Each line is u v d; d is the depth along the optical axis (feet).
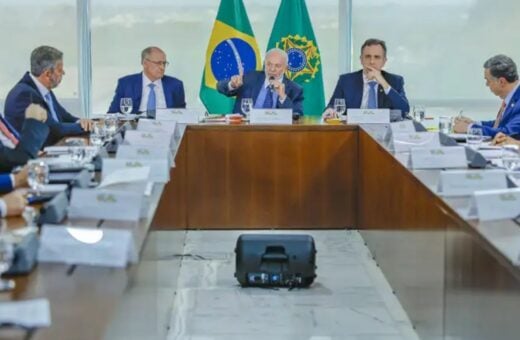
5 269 6.05
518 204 8.39
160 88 20.56
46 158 12.13
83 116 23.82
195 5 23.99
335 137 17.87
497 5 23.84
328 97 24.49
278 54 19.53
